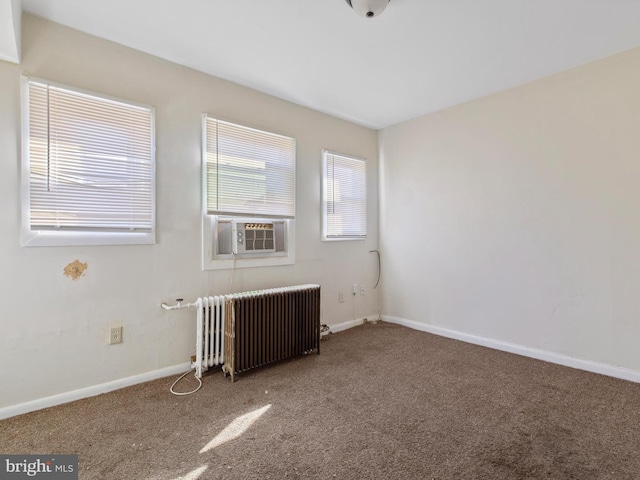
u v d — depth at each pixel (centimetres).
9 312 190
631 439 171
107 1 184
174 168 250
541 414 195
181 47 231
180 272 253
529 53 240
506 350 301
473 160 323
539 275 282
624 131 240
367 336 348
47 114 200
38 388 198
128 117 229
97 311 218
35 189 197
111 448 164
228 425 184
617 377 243
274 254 311
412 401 211
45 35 200
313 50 235
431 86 293
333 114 360
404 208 385
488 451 162
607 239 248
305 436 174
